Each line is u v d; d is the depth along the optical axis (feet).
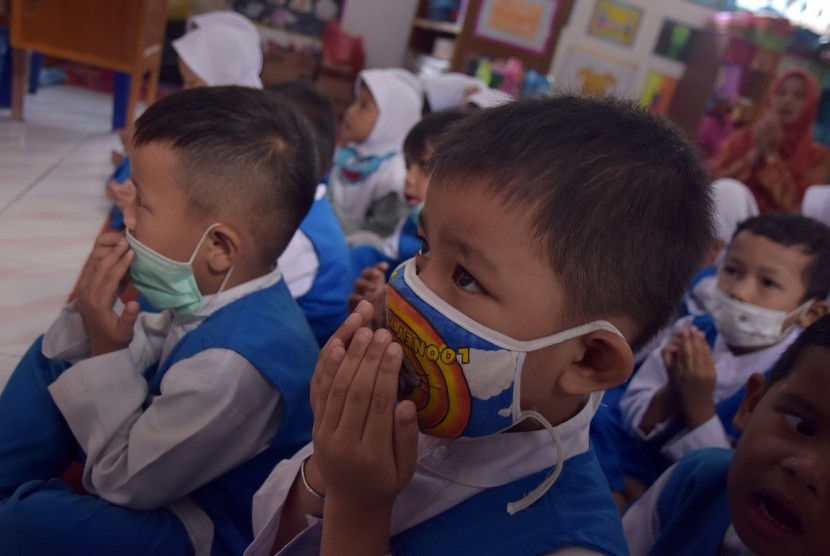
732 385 4.57
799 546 2.20
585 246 1.74
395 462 1.87
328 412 1.84
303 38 19.07
